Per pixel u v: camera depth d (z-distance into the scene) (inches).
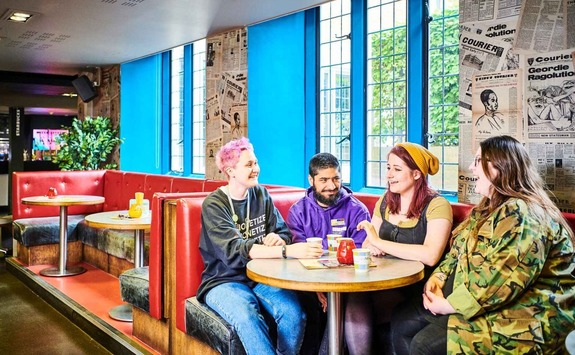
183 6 174.2
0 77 317.7
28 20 193.3
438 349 76.0
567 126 104.8
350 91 167.0
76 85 300.2
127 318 143.2
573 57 103.7
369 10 163.3
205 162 224.8
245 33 202.7
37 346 130.5
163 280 116.4
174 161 267.7
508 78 114.4
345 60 171.6
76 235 218.7
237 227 101.7
